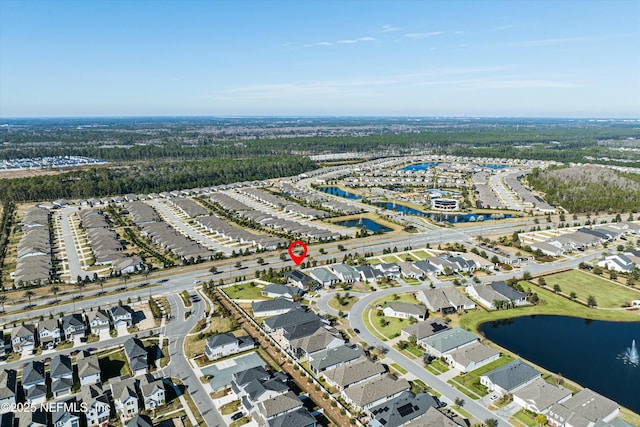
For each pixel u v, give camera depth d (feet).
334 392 329.72
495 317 457.68
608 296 504.02
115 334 416.87
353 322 440.04
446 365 364.79
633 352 394.73
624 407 316.40
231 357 378.12
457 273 570.46
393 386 323.78
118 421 300.40
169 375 350.84
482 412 305.94
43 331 401.49
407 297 497.46
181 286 530.68
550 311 470.39
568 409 295.48
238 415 303.27
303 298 496.23
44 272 555.28
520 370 342.85
